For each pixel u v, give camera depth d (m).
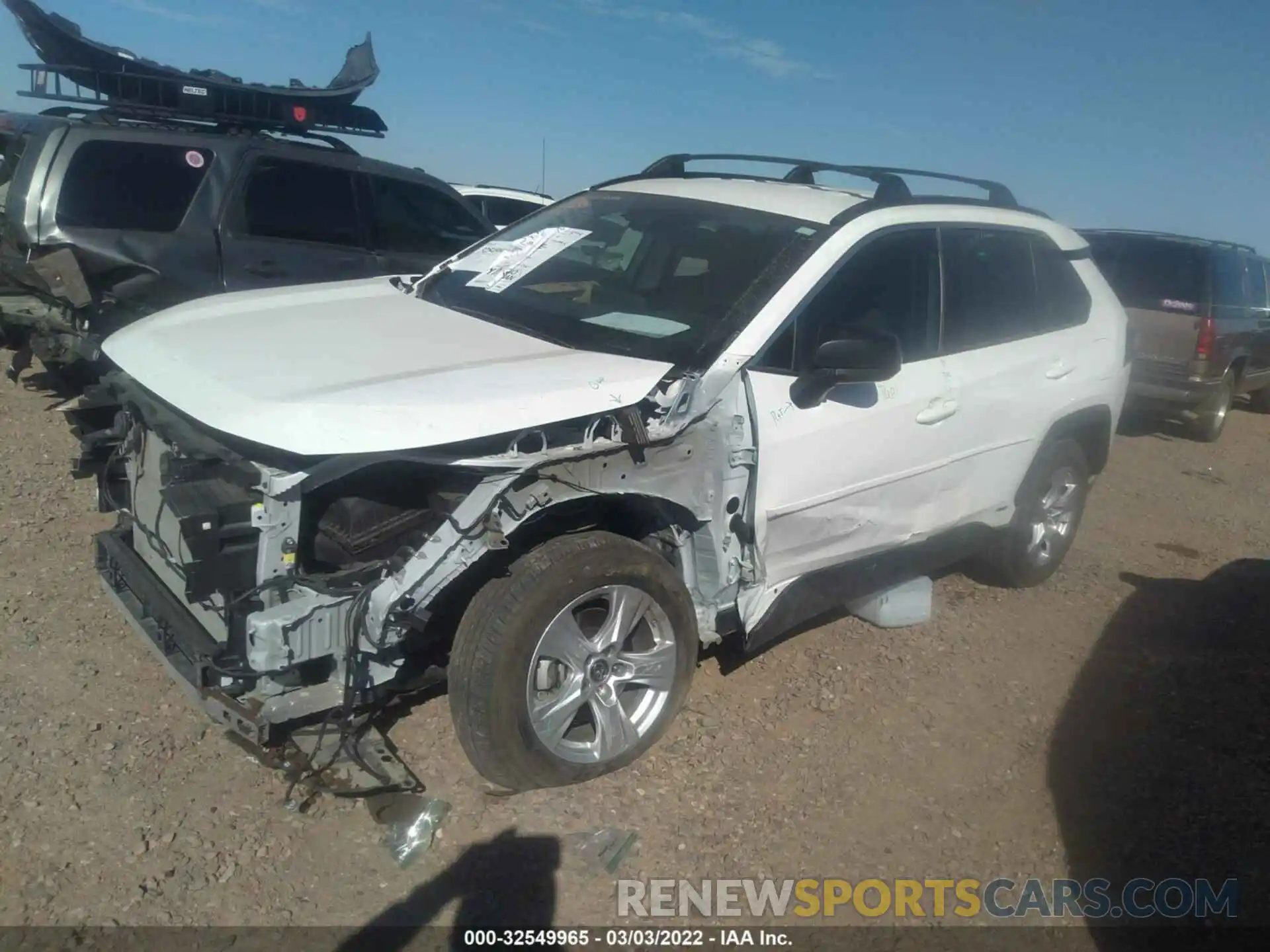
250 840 3.10
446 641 3.51
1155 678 4.78
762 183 4.65
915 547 4.55
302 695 3.04
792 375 3.76
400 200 7.76
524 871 3.11
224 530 2.83
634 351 3.62
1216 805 3.81
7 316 6.72
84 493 5.52
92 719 3.57
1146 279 10.20
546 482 3.12
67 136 6.29
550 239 4.52
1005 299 4.91
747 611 3.82
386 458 2.86
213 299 4.13
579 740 3.55
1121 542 6.84
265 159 6.98
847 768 3.81
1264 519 7.92
